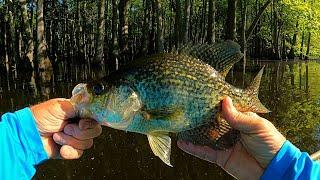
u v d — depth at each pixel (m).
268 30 9.75
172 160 1.72
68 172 1.64
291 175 0.48
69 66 6.62
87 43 8.27
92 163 1.72
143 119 0.47
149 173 1.63
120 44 7.11
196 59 0.48
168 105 0.47
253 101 0.50
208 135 0.49
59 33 8.81
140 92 0.47
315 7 9.33
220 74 0.49
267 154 0.50
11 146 0.47
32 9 7.65
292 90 3.70
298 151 0.49
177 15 6.33
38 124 0.48
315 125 2.34
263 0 8.79
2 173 0.46
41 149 0.48
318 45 10.73
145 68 0.47
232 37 6.00
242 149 0.53
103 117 0.48
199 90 0.47
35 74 5.21
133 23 9.41
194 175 1.59
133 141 1.99
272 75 5.19
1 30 7.27
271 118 2.54
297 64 7.62
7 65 5.09
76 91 0.48
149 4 8.41
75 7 8.87
